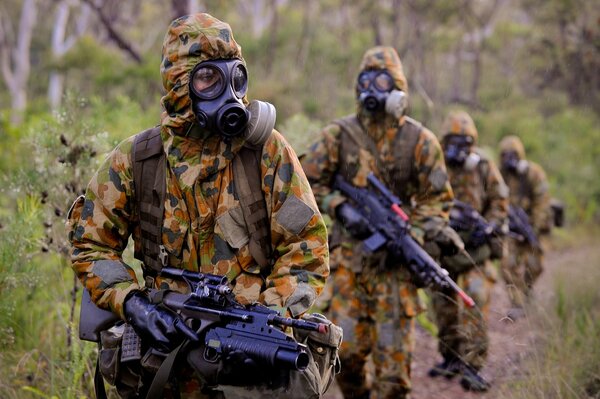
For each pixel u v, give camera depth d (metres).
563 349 7.99
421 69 30.28
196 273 4.54
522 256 14.56
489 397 8.21
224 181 4.60
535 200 15.29
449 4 30.62
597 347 8.13
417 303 7.68
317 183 7.89
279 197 4.60
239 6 39.38
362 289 7.62
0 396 6.22
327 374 4.64
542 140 29.56
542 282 14.46
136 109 10.72
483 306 9.62
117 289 4.57
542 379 7.19
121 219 4.75
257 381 4.27
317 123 10.78
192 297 4.43
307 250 4.60
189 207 4.61
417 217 7.77
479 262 10.38
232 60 4.49
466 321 9.27
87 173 7.07
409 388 7.59
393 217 7.54
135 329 4.46
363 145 7.82
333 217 7.77
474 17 34.66
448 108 27.41
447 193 7.82
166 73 4.52
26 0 34.81
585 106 34.03
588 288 11.02
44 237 6.99
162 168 4.64
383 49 7.84
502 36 35.38
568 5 33.59
